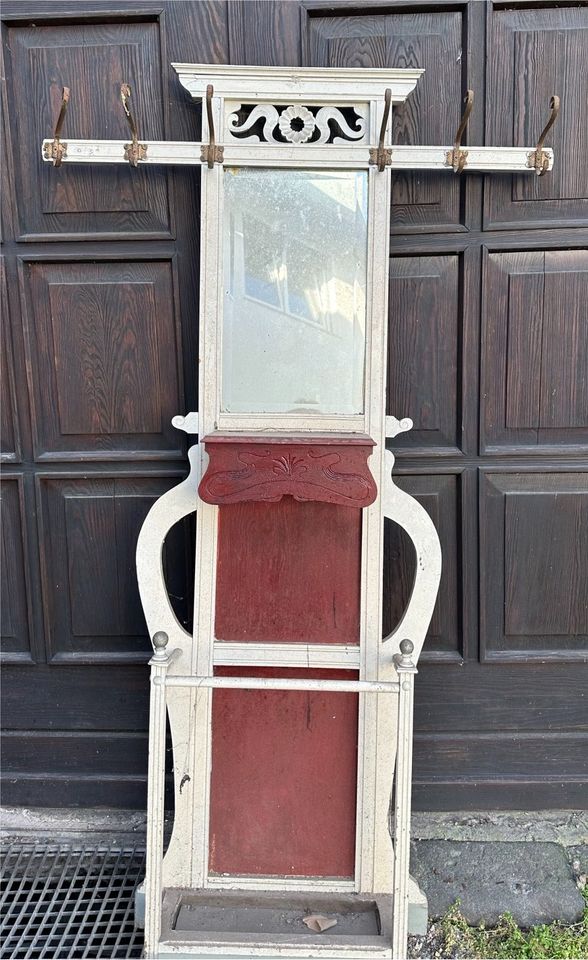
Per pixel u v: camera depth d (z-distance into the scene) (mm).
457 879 1562
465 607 1709
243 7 1544
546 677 1740
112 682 1760
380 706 1419
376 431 1419
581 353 1637
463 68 1564
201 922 1349
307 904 1387
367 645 1420
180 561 1718
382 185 1404
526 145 1582
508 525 1688
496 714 1745
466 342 1630
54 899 1548
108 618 1746
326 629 1438
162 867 1416
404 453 1665
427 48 1563
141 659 1744
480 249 1607
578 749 1742
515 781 1745
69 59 1586
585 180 1582
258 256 1436
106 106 1596
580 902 1502
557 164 1580
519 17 1556
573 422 1656
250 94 1394
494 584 1713
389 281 1628
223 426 1433
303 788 1442
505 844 1664
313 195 1422
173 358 1660
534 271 1613
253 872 1431
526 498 1680
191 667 1438
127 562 1729
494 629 1730
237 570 1447
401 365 1652
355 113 1412
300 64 1562
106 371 1670
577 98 1562
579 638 1736
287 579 1443
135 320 1652
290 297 1436
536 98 1567
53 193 1624
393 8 1543
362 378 1426
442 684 1742
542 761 1750
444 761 1752
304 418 1425
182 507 1447
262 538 1446
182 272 1630
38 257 1632
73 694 1766
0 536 1741
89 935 1456
